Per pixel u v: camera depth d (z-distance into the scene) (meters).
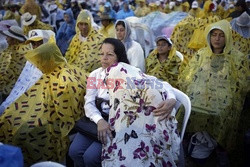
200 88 3.93
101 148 3.08
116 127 2.91
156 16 9.16
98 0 17.80
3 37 5.70
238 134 4.36
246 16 6.05
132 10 15.51
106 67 3.21
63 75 3.38
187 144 4.05
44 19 11.86
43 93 3.40
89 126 3.16
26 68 4.08
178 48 6.44
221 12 9.39
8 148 2.04
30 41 4.58
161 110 2.92
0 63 4.90
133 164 2.77
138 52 5.03
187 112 3.21
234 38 5.95
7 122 3.35
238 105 3.95
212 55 4.02
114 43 3.18
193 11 11.16
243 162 4.07
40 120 3.33
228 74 3.91
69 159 3.74
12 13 10.37
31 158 3.39
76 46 5.72
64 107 3.35
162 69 4.83
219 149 3.96
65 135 3.33
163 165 2.88
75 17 10.55
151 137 2.86
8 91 4.81
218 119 3.76
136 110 2.90
